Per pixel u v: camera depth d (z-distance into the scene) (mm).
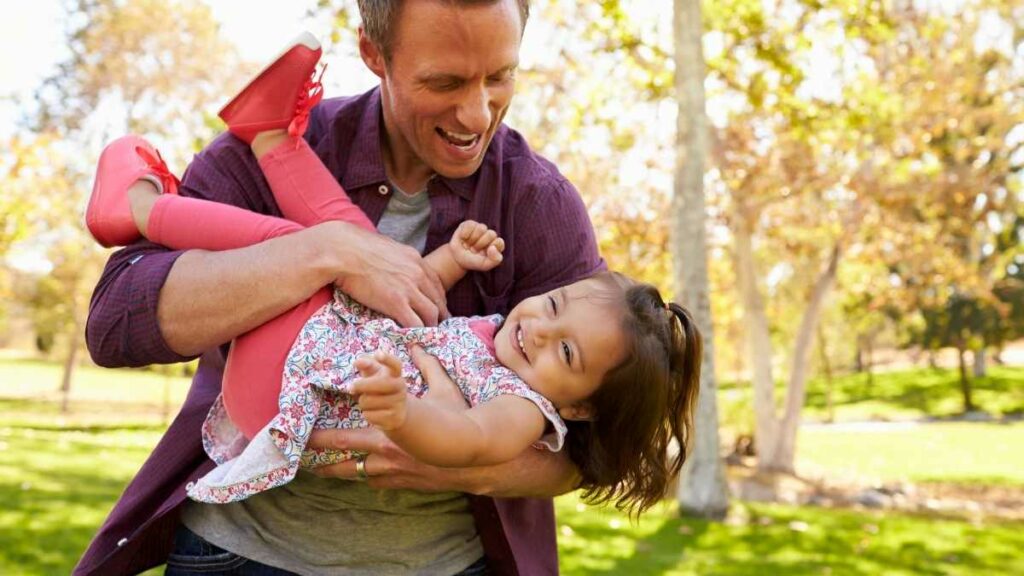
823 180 14984
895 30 13414
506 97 1860
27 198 18938
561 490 2025
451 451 1686
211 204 1890
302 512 1907
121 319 1810
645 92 12719
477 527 2039
